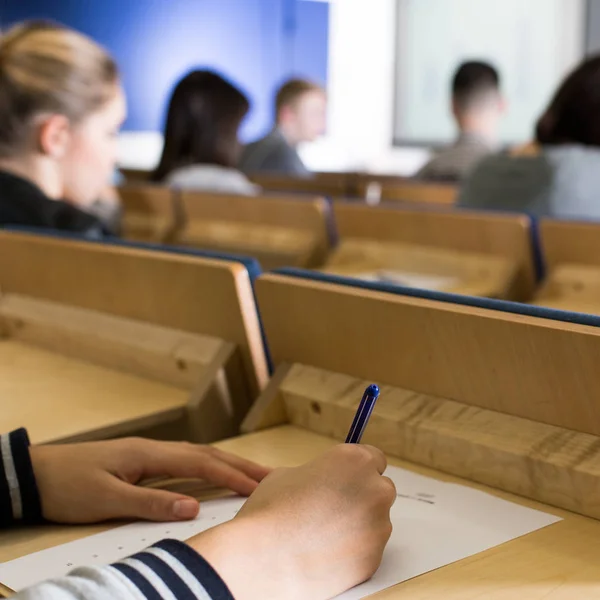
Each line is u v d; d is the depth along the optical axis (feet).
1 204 6.54
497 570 2.54
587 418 2.88
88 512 3.02
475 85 13.74
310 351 3.81
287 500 2.41
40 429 3.94
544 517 2.90
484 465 3.17
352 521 2.43
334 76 26.81
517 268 7.75
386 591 2.41
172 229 11.50
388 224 8.75
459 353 3.17
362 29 27.07
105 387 4.59
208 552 2.17
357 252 8.96
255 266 4.19
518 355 2.97
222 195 10.61
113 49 22.74
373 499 2.48
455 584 2.46
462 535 2.77
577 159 9.12
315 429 3.82
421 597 2.39
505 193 9.47
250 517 2.34
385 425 3.47
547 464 2.96
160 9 23.31
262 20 25.05
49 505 3.05
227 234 10.59
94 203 8.11
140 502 2.98
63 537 2.95
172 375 4.54
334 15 26.45
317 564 2.32
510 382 3.06
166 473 3.15
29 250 5.41
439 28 26.37
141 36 23.13
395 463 3.41
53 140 6.84
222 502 3.11
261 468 3.23
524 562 2.59
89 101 6.89
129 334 4.77
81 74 6.88
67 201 6.94
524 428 3.07
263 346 4.17
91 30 22.30
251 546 2.24
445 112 26.40
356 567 2.41
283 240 9.99
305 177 15.58
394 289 3.49
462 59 25.95
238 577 2.15
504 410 3.14
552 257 7.50
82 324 5.12
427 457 3.35
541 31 24.26
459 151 14.02
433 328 3.21
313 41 26.13
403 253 8.58
